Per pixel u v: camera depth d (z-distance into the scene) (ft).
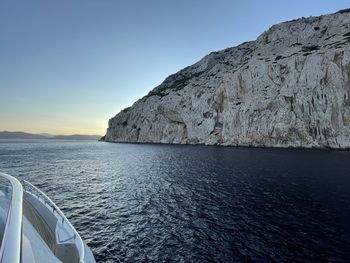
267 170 166.30
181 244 63.72
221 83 447.42
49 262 21.42
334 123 313.12
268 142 364.58
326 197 101.19
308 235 67.26
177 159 246.88
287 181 132.16
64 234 32.19
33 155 319.27
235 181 136.36
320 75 329.52
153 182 142.00
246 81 402.72
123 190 123.24
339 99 311.06
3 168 191.42
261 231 70.59
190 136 496.64
